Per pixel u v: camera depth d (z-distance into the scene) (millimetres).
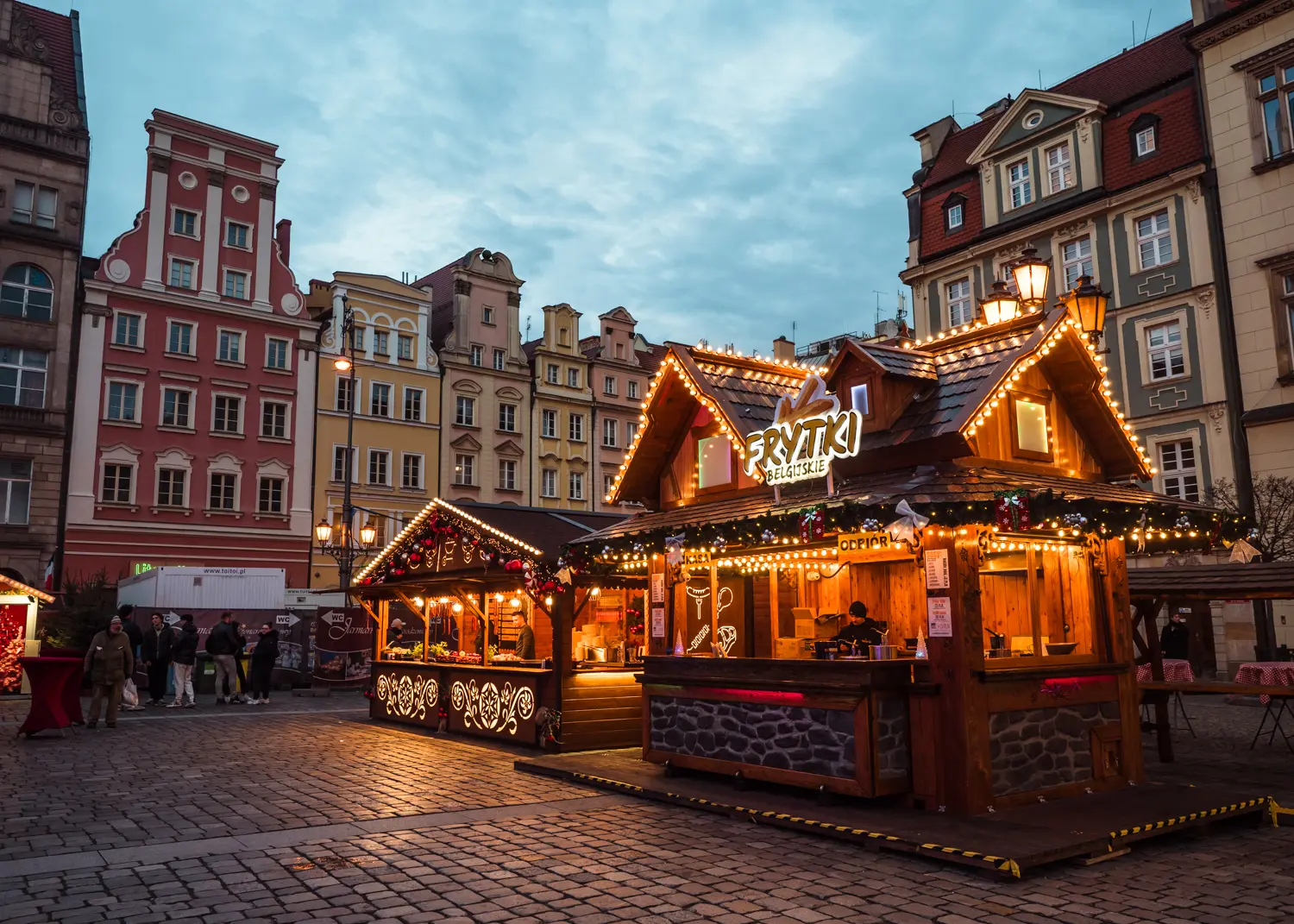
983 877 6633
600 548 11211
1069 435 9938
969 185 31438
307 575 38719
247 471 37875
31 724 14273
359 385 41438
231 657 20828
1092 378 9648
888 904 6020
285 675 25219
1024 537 8898
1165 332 25891
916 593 10617
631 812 8922
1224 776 10758
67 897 6078
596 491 48812
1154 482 25688
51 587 33000
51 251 34094
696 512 10992
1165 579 13039
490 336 46062
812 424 9102
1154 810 8039
